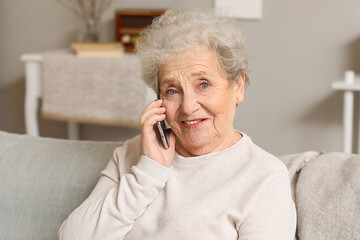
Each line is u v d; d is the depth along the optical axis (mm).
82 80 3672
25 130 4688
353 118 3744
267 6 3863
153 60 1505
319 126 3889
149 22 3967
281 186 1460
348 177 1506
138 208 1516
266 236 1367
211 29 1461
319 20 3768
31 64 3857
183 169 1555
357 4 3658
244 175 1488
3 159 1900
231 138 1575
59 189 1799
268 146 4066
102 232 1518
